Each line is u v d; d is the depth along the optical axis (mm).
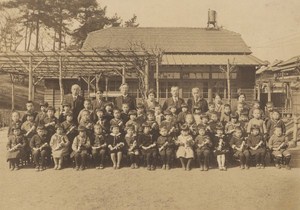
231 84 24203
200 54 25797
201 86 24250
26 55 12945
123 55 13625
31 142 8328
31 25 34000
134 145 8328
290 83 22297
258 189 6680
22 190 6727
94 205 5965
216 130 8727
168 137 8406
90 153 8445
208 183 7133
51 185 7047
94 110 9422
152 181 7297
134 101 9844
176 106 9773
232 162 8844
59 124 8695
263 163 8336
